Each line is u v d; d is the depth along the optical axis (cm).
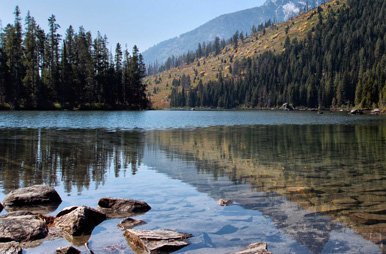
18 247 597
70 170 1382
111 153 1902
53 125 4228
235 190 1034
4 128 3609
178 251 598
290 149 2100
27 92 9425
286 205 861
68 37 12050
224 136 3023
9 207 895
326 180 1172
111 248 619
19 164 1501
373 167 1444
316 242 620
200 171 1364
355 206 841
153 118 7031
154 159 1688
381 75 14000
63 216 763
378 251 576
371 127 4381
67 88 10331
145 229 718
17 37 9962
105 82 11719
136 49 13562
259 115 9712
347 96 17188
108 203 877
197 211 830
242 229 698
